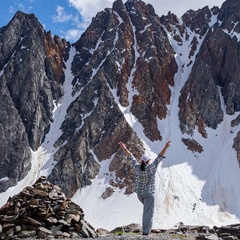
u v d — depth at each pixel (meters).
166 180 186.25
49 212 22.56
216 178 188.75
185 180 187.50
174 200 174.00
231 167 193.50
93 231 23.48
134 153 194.12
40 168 199.62
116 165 189.50
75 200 180.00
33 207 22.33
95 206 175.00
